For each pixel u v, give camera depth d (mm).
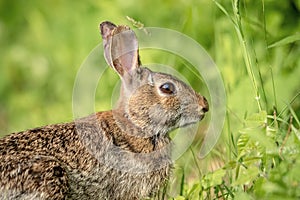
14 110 19656
